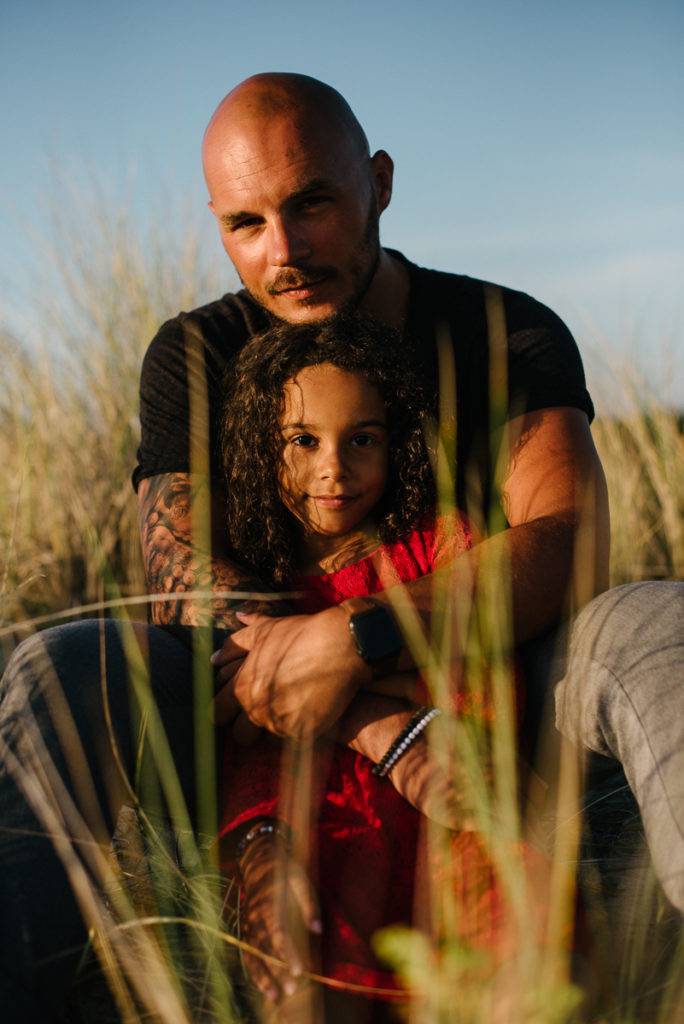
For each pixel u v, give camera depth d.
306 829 1.66
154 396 2.38
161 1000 1.42
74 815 1.55
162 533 2.17
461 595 1.80
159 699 1.81
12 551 2.66
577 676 1.74
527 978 1.36
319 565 2.18
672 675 1.59
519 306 2.39
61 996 1.50
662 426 4.39
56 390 4.21
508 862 1.48
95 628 1.77
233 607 1.99
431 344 2.37
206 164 2.34
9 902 1.47
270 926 1.50
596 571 2.12
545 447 2.17
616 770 1.94
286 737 1.78
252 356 2.16
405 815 1.76
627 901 1.74
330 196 2.28
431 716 1.76
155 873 1.86
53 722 1.62
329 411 2.07
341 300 2.35
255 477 2.15
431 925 1.56
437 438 2.17
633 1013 1.43
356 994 1.52
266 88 2.29
